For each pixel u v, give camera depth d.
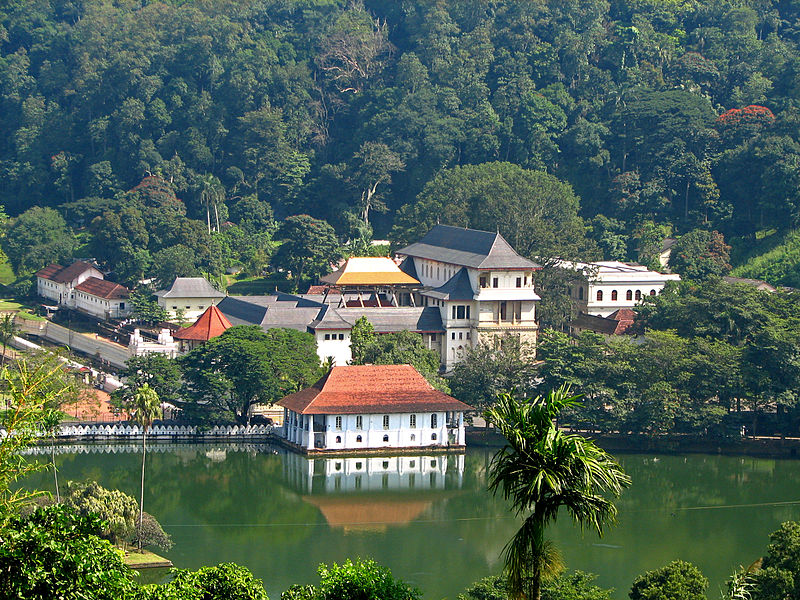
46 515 198.75
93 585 193.75
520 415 176.00
